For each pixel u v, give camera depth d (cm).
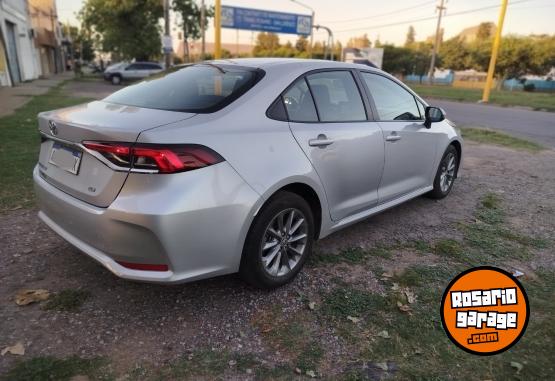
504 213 486
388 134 384
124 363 230
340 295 302
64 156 271
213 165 247
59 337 248
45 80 2961
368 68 395
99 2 3525
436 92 3228
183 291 300
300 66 329
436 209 490
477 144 957
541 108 2048
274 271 298
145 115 264
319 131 316
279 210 286
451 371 235
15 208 431
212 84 302
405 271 339
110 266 245
